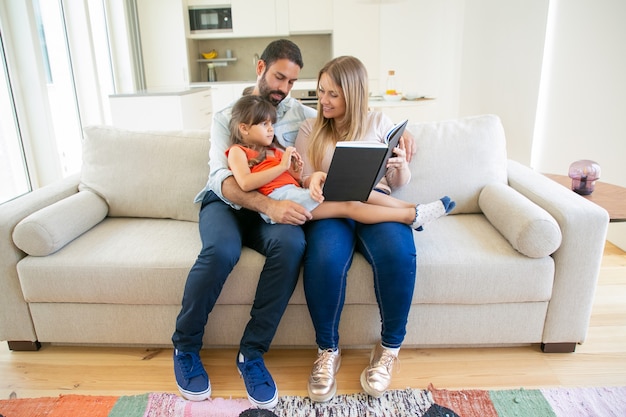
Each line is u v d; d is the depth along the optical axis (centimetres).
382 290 148
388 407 143
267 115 166
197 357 152
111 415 142
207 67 577
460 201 193
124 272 158
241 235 162
